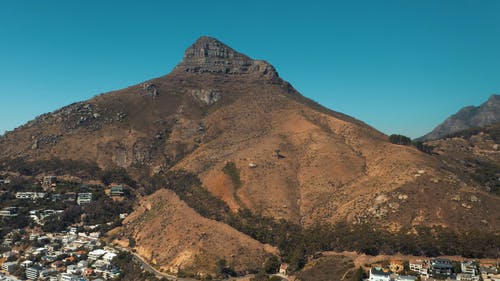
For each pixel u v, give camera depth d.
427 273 175.88
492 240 188.25
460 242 190.62
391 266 183.00
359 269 175.62
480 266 177.12
